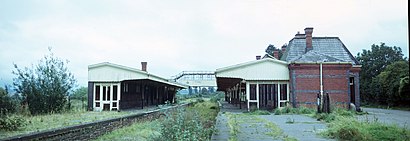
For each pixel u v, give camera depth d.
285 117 17.38
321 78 22.58
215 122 13.25
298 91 22.77
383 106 40.88
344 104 22.55
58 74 21.16
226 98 58.12
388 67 40.53
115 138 10.86
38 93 20.12
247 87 24.06
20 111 18.50
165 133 7.93
